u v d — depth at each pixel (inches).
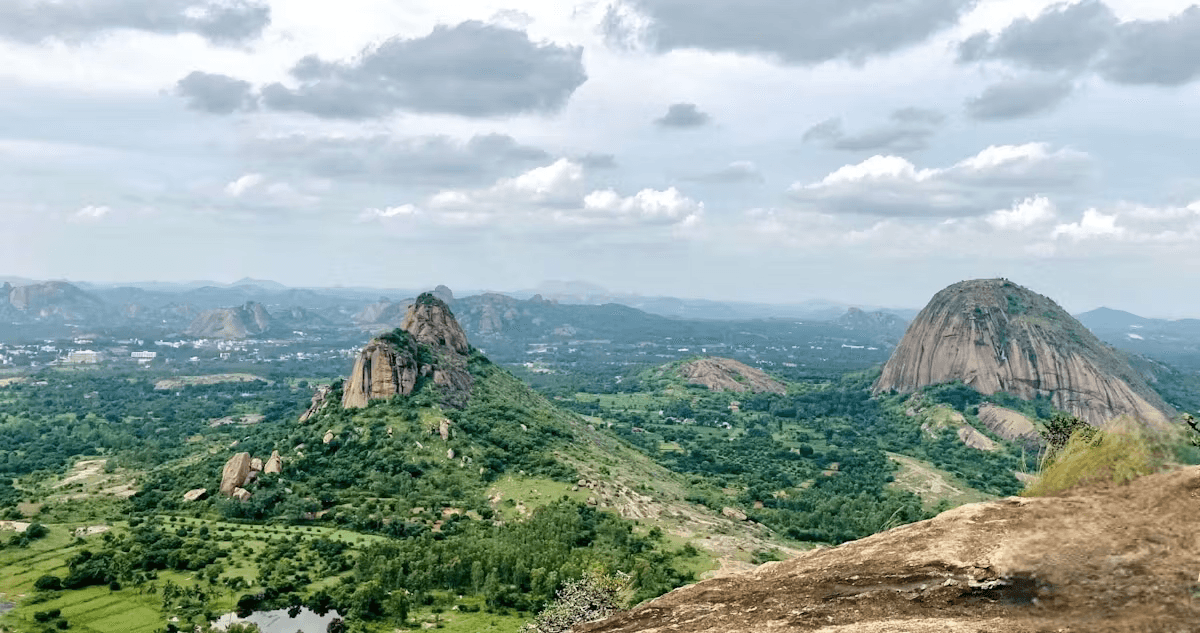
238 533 5733.3
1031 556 1131.9
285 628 4296.3
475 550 5108.3
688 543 5664.4
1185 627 886.4
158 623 4313.5
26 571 4987.7
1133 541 1105.4
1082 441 1411.2
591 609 3454.7
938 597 1101.1
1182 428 1312.7
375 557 5068.9
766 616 1189.7
